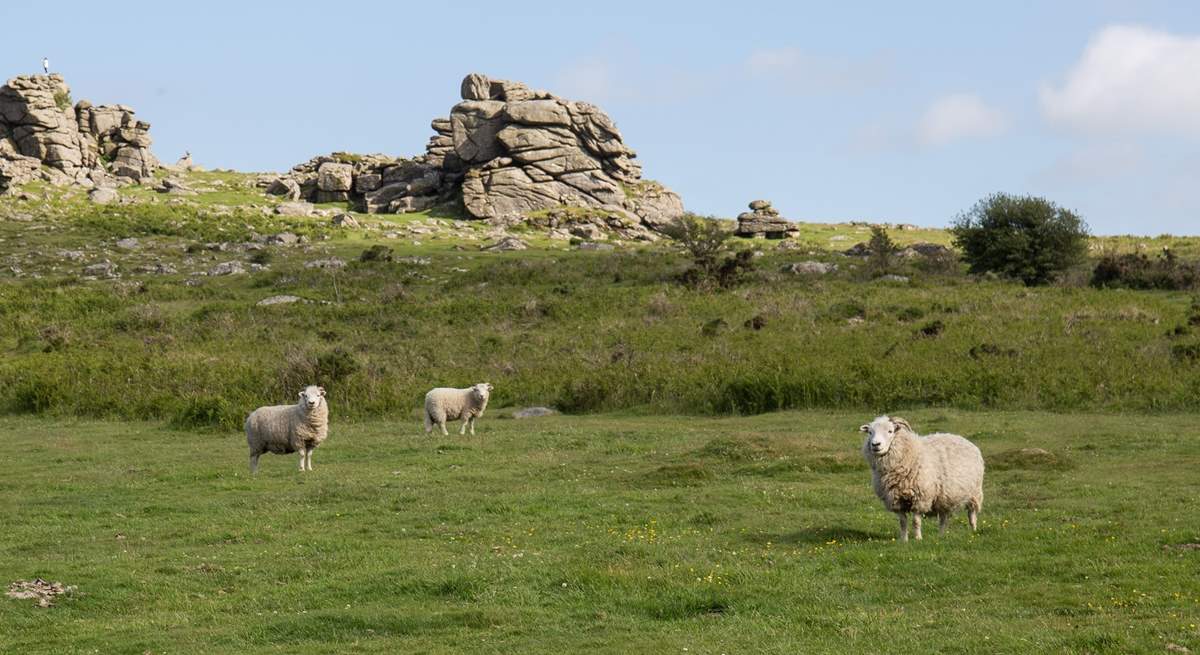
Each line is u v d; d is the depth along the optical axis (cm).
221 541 1738
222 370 3953
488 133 10575
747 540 1617
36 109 10794
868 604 1245
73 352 4606
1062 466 2148
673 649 1091
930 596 1263
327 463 2553
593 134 10569
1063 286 5753
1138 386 3123
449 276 6906
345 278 6788
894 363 3506
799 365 3512
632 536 1658
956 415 2980
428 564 1502
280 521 1875
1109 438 2514
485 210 10025
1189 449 2327
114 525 1884
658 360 3916
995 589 1270
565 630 1191
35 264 7512
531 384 3759
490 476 2297
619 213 9975
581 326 4975
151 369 4009
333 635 1209
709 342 4319
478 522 1827
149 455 2784
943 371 3341
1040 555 1400
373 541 1698
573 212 9769
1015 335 4044
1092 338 3928
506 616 1245
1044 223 6253
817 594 1281
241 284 6775
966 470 1529
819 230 9938
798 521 1750
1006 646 1041
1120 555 1385
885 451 1461
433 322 5247
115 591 1430
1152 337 3922
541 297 5844
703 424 3073
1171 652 991
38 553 1683
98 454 2805
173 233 9031
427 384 3812
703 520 1784
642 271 6781
